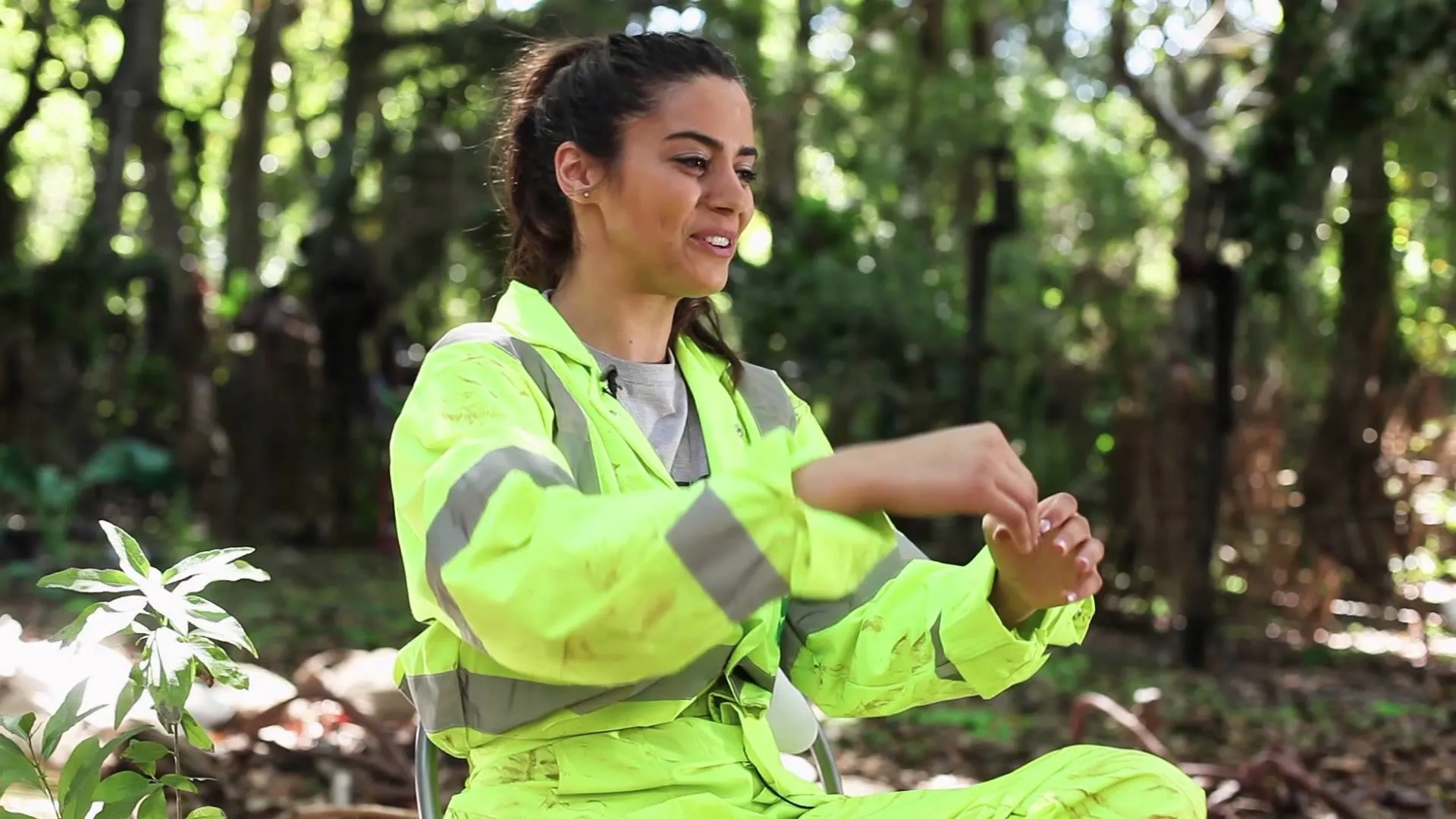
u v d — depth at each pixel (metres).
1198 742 5.95
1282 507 8.95
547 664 1.53
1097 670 7.63
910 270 11.76
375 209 13.36
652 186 2.00
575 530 1.53
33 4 15.30
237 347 13.13
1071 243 17.56
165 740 4.28
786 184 12.16
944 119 10.06
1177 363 8.02
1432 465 9.33
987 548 1.96
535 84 2.16
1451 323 11.49
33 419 12.74
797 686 2.23
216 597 9.45
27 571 10.04
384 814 3.45
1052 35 14.56
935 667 2.03
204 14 21.23
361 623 8.59
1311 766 5.40
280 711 4.95
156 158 15.42
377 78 13.53
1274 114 7.52
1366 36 7.08
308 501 12.90
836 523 1.54
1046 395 10.89
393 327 13.78
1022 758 5.61
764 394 2.32
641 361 2.14
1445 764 5.50
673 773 1.88
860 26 13.34
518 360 1.92
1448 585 9.45
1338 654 8.16
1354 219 9.73
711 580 1.48
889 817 1.88
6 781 2.02
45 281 12.87
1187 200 10.69
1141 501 8.51
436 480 1.65
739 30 11.70
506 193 2.21
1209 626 7.76
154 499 13.80
